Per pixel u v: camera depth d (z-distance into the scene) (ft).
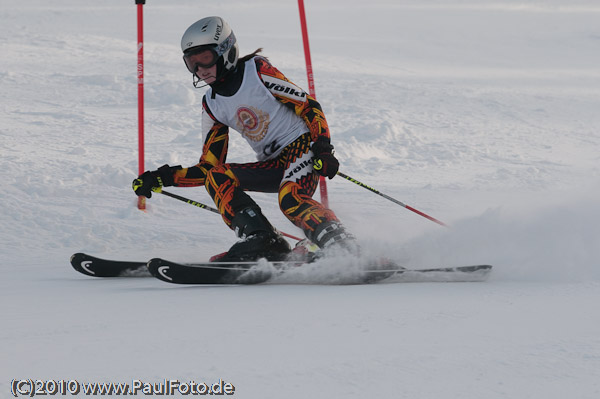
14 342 23.81
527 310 27.99
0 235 50.47
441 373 20.24
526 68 275.59
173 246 49.08
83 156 90.22
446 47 333.42
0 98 142.82
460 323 25.86
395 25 403.54
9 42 242.17
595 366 20.79
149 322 26.55
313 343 23.25
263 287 34.17
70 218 55.21
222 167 39.34
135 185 40.42
